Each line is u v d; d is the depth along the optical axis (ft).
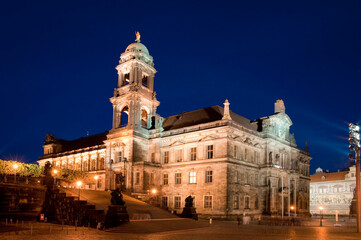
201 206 235.61
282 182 262.47
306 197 320.50
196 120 264.72
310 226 187.73
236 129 236.84
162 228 146.82
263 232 142.82
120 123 285.84
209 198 232.94
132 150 263.08
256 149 261.03
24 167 234.79
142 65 288.71
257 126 278.46
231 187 228.43
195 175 244.63
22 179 228.63
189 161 248.73
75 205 161.68
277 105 293.23
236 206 232.12
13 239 103.86
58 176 272.31
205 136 242.17
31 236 112.78
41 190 180.04
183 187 248.32
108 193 214.90
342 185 427.74
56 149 384.68
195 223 168.96
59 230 135.44
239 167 238.27
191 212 187.62
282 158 282.15
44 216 174.19
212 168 234.38
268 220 203.21
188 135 252.62
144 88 286.87
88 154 327.67
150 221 158.30
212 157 237.45
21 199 172.55
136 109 274.98
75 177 284.82
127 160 262.88
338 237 122.93
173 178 256.52
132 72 284.41
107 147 282.97
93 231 134.82
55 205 173.58
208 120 254.47
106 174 275.18
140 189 248.32
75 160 345.72
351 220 245.04
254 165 255.29
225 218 219.82
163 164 264.31
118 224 144.66
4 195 167.22
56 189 177.06
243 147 246.47
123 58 294.05
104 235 121.70
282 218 207.41
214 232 139.85
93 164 323.57
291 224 193.77
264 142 267.39
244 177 243.60
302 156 322.14
